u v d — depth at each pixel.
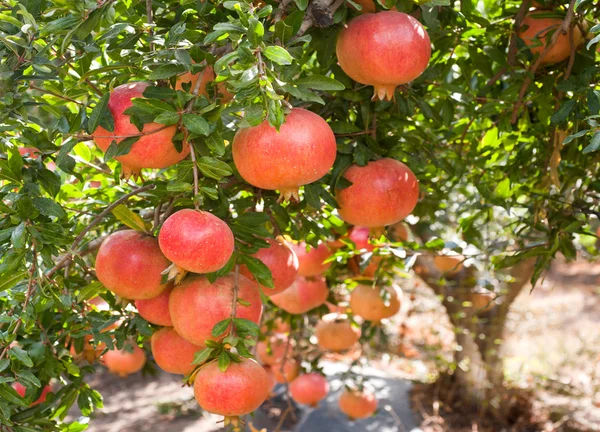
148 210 1.03
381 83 0.89
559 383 2.89
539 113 1.15
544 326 3.73
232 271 0.89
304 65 1.03
